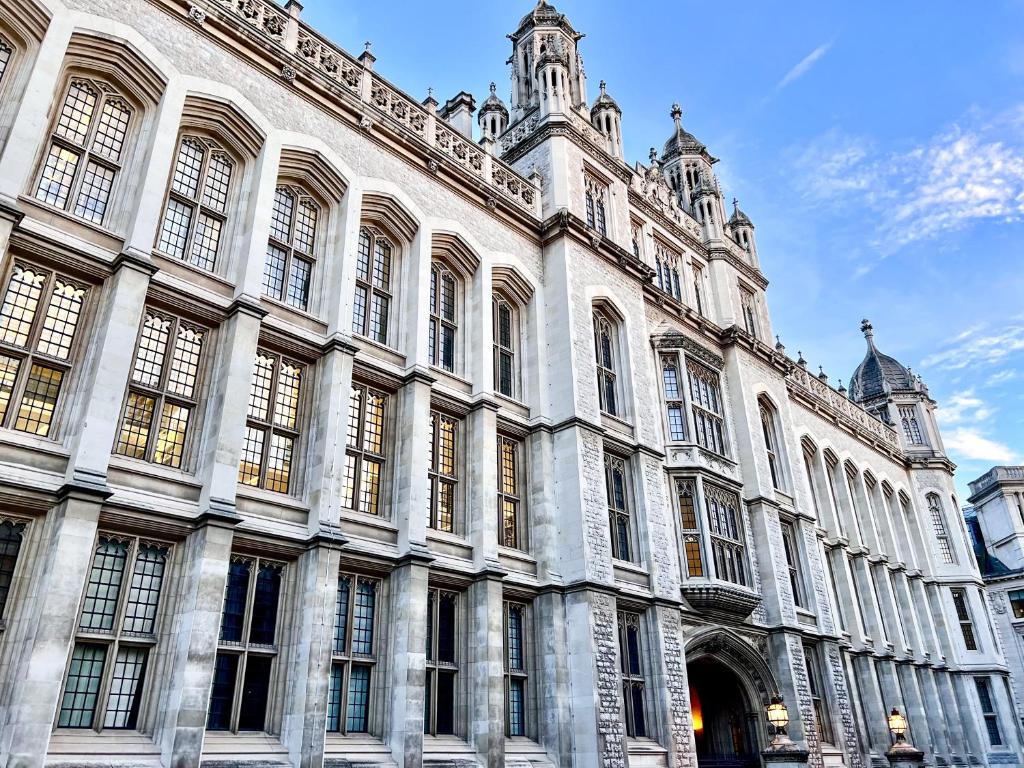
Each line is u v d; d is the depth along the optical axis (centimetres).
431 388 1759
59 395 1212
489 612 1628
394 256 1862
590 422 2014
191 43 1561
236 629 1288
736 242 3331
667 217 2920
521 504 1928
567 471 1938
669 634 1997
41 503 1113
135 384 1290
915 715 3073
